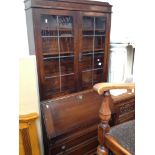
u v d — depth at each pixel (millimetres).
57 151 1447
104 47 1900
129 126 1023
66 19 1586
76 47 1668
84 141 1617
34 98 1307
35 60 1319
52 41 1576
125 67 2129
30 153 1318
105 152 980
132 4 1917
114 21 2125
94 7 1662
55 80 1664
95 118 1643
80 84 1820
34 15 1352
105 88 889
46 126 1378
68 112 1526
